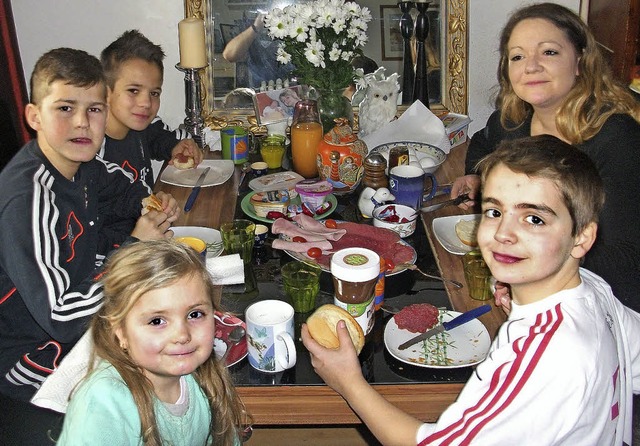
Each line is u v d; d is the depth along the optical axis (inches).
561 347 38.1
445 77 103.6
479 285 59.5
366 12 86.0
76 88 57.7
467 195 78.7
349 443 87.2
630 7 82.7
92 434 41.0
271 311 53.0
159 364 42.5
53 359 59.8
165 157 92.0
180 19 103.0
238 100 102.3
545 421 37.9
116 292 42.3
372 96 93.5
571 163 39.5
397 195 75.4
